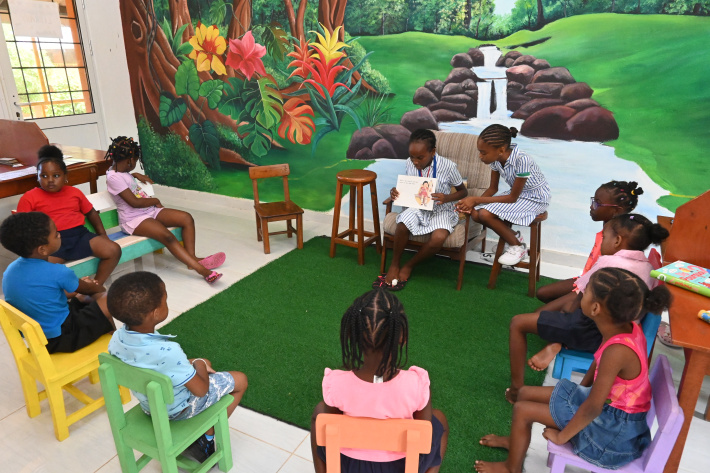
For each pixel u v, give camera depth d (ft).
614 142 10.86
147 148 17.25
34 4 14.51
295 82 13.92
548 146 11.51
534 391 5.66
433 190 10.64
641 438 4.84
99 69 16.51
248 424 6.86
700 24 9.50
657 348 8.57
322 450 4.61
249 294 10.53
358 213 11.57
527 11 10.86
